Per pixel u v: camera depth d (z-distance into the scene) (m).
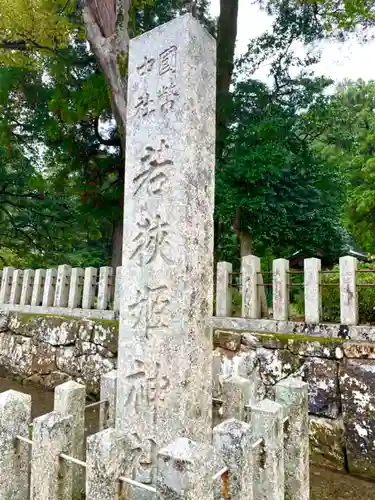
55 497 2.04
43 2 7.38
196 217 2.59
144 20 10.16
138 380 2.56
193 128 2.63
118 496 1.79
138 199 2.76
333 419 3.51
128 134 2.90
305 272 4.09
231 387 2.92
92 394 5.25
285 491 2.57
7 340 6.64
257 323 4.36
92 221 11.07
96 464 1.79
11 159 12.77
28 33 7.68
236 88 9.71
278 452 2.27
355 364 3.44
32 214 14.38
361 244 16.22
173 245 2.53
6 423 2.12
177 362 2.42
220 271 4.83
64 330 5.84
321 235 10.64
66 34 7.95
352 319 3.73
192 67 2.67
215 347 4.41
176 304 2.47
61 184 11.33
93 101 8.83
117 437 1.84
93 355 5.38
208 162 2.75
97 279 6.27
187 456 1.55
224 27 9.61
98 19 6.43
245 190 8.59
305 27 10.02
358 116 17.48
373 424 3.26
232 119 9.46
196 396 2.45
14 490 2.12
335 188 10.64
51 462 2.05
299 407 2.60
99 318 5.70
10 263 15.29
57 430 2.09
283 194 9.71
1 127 10.92
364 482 3.21
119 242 10.49
